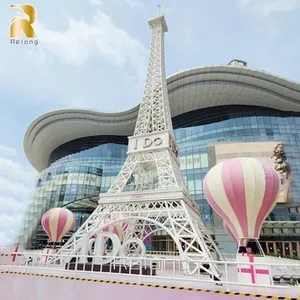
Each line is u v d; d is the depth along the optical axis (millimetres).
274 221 41188
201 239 19000
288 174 44469
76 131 69250
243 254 13102
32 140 74312
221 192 14422
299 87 49500
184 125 61438
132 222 29562
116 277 15492
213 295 11125
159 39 42812
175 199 22328
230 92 53500
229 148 49188
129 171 28406
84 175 60562
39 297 14977
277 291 11867
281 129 50812
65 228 24375
